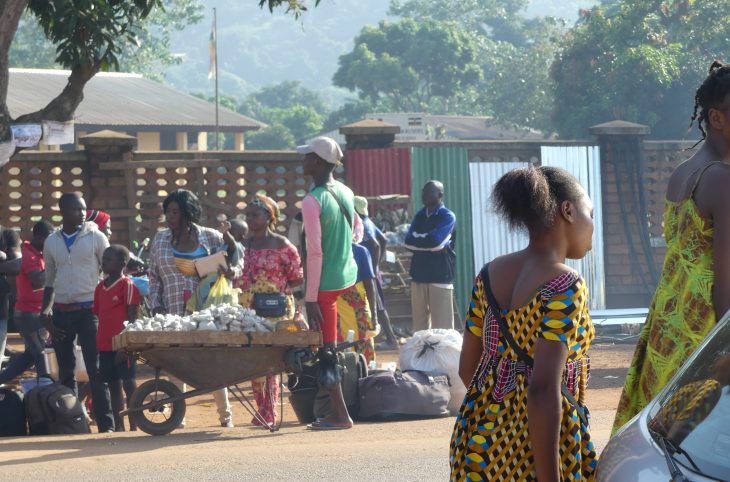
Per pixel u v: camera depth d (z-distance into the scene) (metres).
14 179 18.12
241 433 9.92
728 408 3.37
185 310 10.64
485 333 3.92
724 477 3.09
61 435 10.24
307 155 9.62
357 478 7.57
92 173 18.42
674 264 4.49
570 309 3.71
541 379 3.67
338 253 9.61
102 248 11.09
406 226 19.72
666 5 37.41
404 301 19.33
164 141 53.75
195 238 10.72
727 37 36.66
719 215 4.27
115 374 10.68
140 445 9.16
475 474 3.83
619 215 21.36
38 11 14.54
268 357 9.68
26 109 44.88
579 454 3.85
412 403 10.49
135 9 14.93
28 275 12.58
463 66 77.50
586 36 38.59
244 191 21.30
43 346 12.77
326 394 10.34
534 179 3.84
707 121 4.52
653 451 3.42
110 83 53.31
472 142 20.58
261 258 10.49
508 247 20.61
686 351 4.44
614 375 14.55
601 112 37.19
